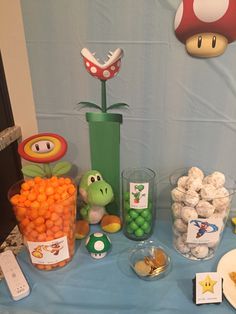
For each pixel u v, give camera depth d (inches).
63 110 36.5
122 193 38.6
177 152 37.4
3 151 36.5
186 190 32.8
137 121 36.0
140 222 36.1
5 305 28.8
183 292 30.0
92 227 39.2
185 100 34.3
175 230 34.8
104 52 32.7
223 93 33.4
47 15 31.6
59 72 34.4
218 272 31.4
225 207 32.0
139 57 32.6
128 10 30.6
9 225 39.3
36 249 31.0
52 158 33.8
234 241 36.1
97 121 36.6
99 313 27.9
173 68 32.8
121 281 31.4
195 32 30.5
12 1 31.2
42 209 29.9
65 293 30.1
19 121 38.0
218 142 36.2
